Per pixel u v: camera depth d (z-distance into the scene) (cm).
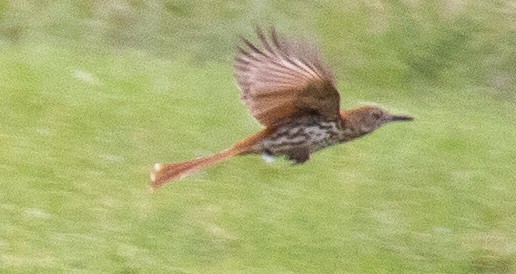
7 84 2456
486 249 2073
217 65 2966
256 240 2003
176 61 2944
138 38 3058
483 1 3241
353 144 2359
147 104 2441
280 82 1345
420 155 2361
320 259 1983
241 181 2166
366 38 3158
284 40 1316
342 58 3114
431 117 2689
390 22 3188
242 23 3098
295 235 2033
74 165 2167
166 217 2034
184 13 3106
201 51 3042
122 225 2003
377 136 2420
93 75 2594
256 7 3136
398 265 2003
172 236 1989
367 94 2973
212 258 1947
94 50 2956
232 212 2069
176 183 2133
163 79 2658
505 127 2669
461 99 3014
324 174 2230
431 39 3167
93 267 1892
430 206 2186
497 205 2216
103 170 2164
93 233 1977
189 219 2036
